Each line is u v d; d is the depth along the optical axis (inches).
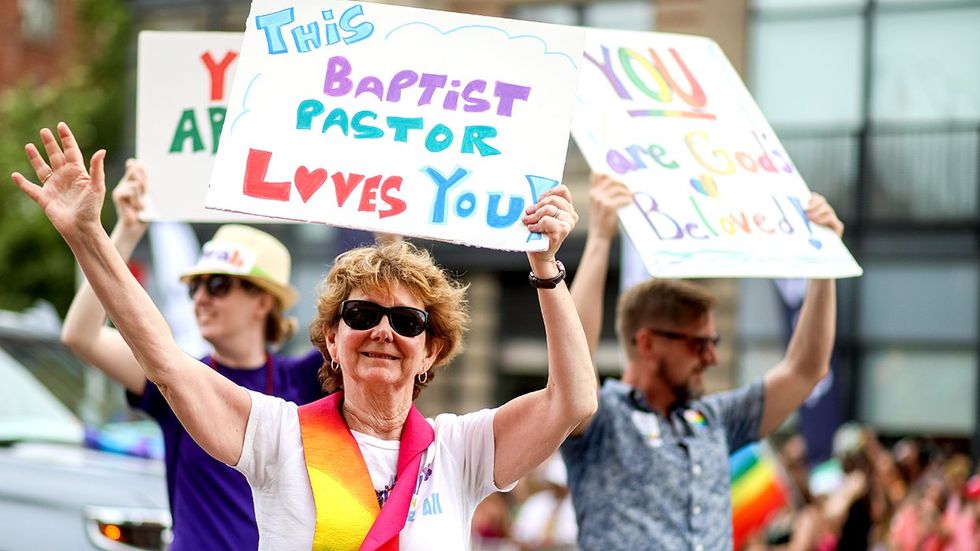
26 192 371.9
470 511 409.7
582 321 524.4
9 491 721.6
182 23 2706.7
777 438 1814.7
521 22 427.5
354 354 396.2
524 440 404.8
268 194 404.8
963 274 1946.4
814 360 578.6
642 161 535.5
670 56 573.9
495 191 409.4
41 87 4077.3
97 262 371.2
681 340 561.0
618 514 539.5
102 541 697.0
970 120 1947.6
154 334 375.2
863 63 1983.3
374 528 381.1
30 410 808.3
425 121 417.4
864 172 1985.7
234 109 411.5
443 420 414.6
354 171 409.7
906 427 1964.8
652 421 553.9
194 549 545.3
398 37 427.5
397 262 400.2
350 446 393.4
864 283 1991.9
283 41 422.0
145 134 606.5
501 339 2234.3
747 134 564.4
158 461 796.0
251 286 603.8
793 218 546.3
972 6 1937.7
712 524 546.9
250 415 390.9
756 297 1953.7
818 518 1034.1
